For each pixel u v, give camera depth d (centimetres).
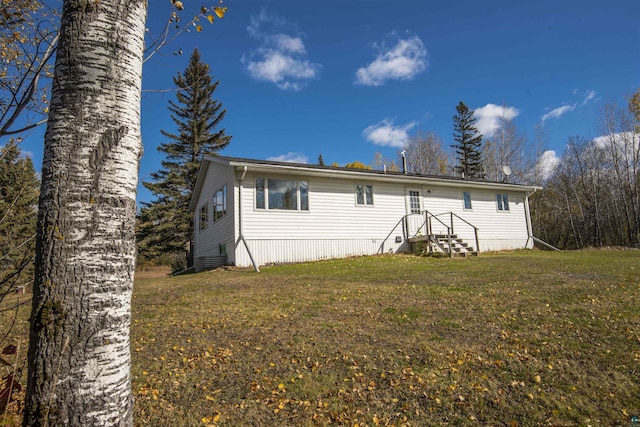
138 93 198
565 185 2914
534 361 383
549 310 550
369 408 311
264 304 641
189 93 2905
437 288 732
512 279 810
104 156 175
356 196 1544
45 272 160
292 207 1394
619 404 304
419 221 1675
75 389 156
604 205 2730
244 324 527
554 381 344
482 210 1880
